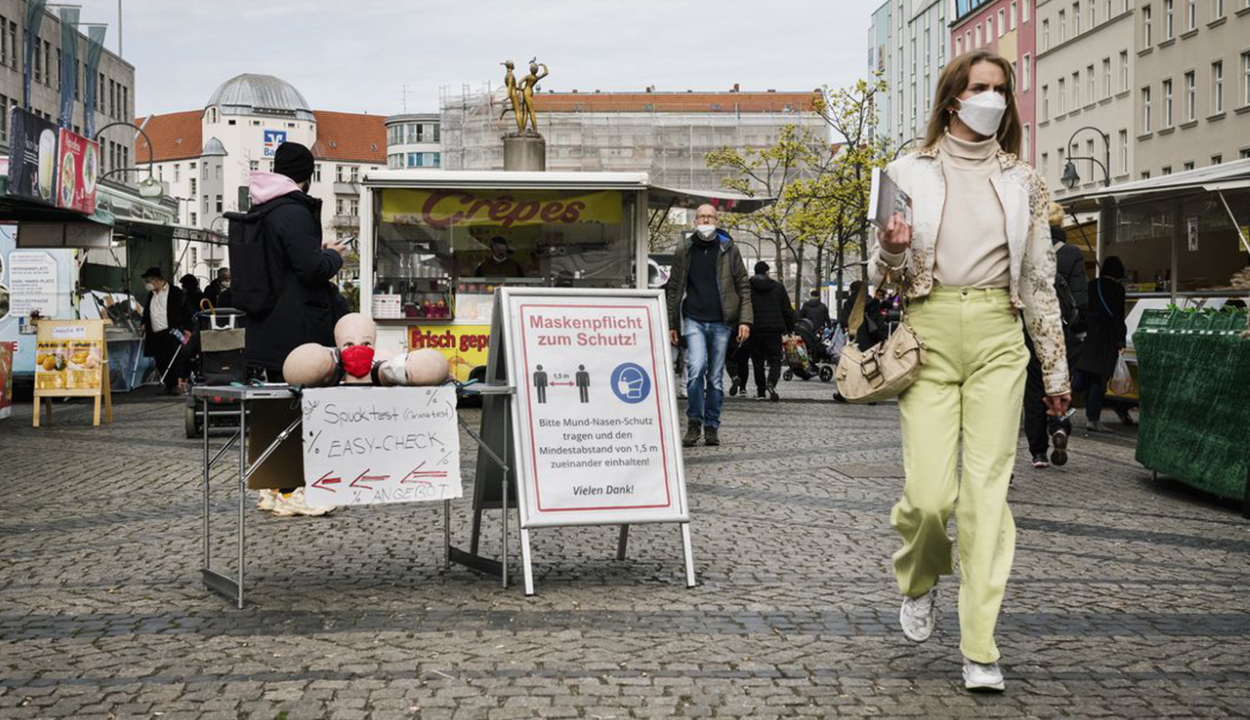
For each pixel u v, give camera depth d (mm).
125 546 7723
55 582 6699
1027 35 74500
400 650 5367
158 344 22812
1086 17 66312
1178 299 17094
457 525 8414
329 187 181125
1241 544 8109
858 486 10297
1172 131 56844
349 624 5812
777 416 17547
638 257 17500
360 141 184625
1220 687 4961
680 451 6828
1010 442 5016
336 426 6145
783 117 109938
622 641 5520
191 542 7855
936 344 5043
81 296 22656
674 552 7543
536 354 6668
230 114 173750
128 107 81812
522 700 4715
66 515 8883
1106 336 15359
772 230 52219
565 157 110750
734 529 8297
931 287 5035
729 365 22984
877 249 5129
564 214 17469
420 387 6316
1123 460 12609
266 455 6184
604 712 4594
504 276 17500
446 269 17438
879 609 6137
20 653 5332
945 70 5125
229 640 5535
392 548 7645
